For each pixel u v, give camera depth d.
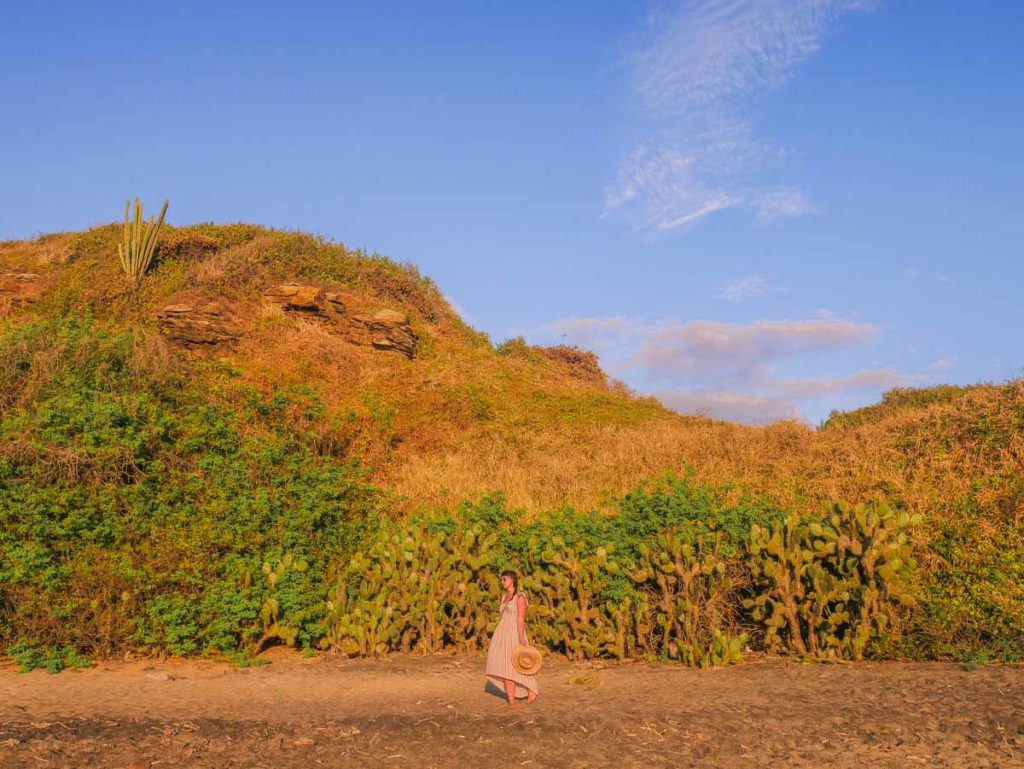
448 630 10.71
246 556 11.17
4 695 7.48
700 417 24.58
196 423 13.73
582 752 5.78
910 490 12.78
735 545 10.34
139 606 9.90
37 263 27.05
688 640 9.60
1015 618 9.06
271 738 6.05
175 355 16.81
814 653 9.36
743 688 7.84
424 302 31.03
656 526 10.75
